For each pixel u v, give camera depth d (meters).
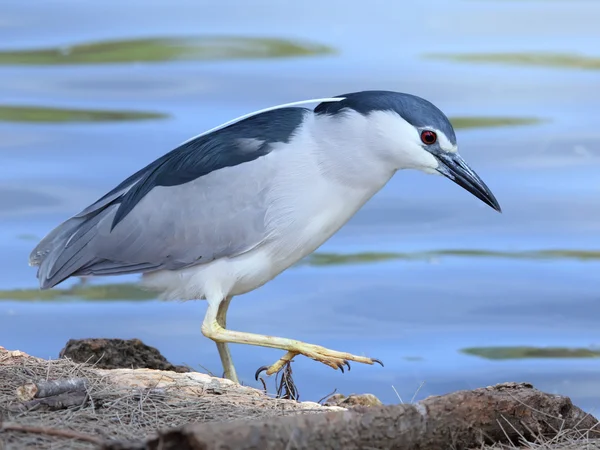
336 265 15.84
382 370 12.77
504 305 14.51
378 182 10.26
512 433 7.77
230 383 8.98
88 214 10.71
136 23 27.03
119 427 7.65
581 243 16.50
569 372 12.77
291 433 6.84
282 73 23.45
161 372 9.11
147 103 21.56
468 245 16.47
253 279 10.28
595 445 7.73
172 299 10.46
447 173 10.20
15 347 13.34
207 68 23.88
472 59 25.05
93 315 14.26
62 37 25.98
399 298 14.69
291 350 9.95
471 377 12.62
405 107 10.09
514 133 20.64
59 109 21.25
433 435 7.43
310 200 10.06
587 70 24.48
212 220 10.10
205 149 10.34
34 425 7.41
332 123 10.04
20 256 15.60
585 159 19.41
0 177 18.00
